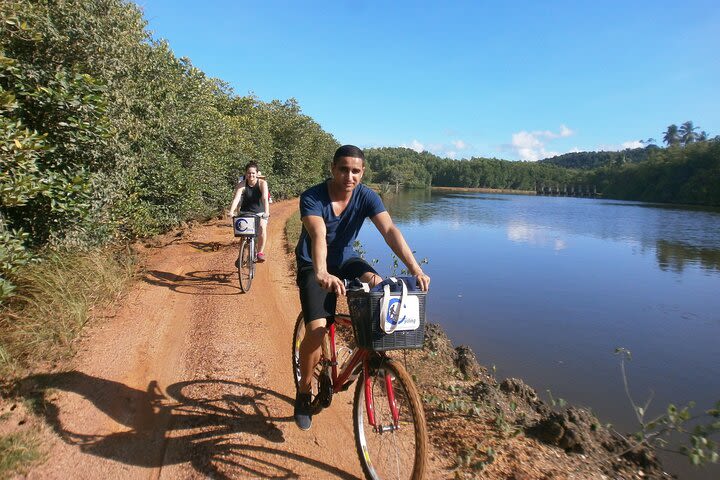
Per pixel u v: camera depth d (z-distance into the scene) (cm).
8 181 461
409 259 296
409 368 465
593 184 11350
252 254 727
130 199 870
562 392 554
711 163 7319
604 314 904
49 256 557
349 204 321
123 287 646
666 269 1455
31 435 316
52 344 446
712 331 809
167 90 1045
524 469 311
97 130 597
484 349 691
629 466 346
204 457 313
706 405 531
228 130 1505
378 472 303
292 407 386
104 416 355
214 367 447
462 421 372
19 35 553
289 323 587
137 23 848
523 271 1348
